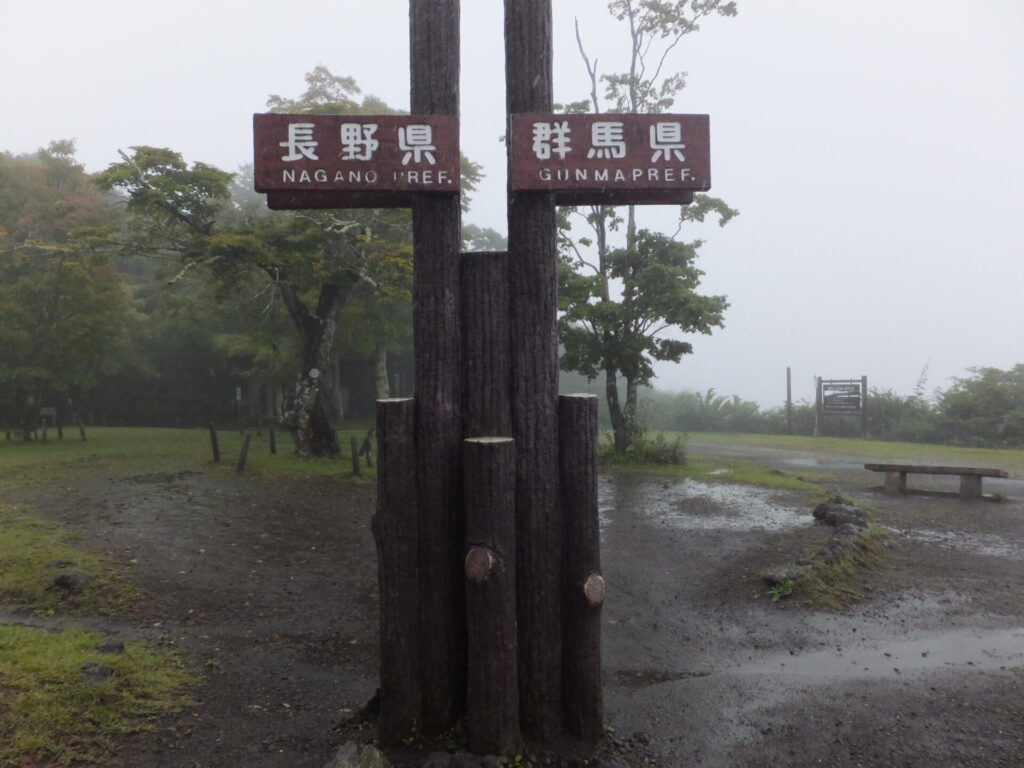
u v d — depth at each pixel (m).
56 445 19.16
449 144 3.95
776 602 7.17
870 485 13.91
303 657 5.82
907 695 5.16
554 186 3.96
